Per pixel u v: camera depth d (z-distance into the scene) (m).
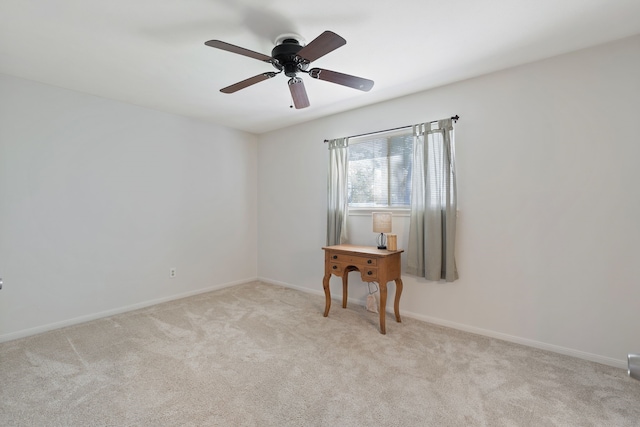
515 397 1.78
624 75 2.10
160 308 3.36
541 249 2.41
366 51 2.24
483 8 1.76
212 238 4.12
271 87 2.88
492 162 2.62
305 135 4.06
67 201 2.91
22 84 2.66
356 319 3.01
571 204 2.29
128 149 3.32
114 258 3.22
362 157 3.48
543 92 2.39
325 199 3.86
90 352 2.32
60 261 2.87
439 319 2.90
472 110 2.71
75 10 1.75
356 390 1.84
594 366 2.13
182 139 3.80
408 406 1.70
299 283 4.15
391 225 2.95
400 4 1.73
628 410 1.67
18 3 1.68
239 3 1.71
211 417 1.60
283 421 1.58
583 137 2.24
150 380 1.94
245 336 2.61
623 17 1.84
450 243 2.72
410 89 2.96
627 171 2.09
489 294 2.64
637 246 2.07
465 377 1.98
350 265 2.90
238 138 4.44
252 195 4.64
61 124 2.87
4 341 2.54
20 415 1.61
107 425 1.54
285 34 2.01
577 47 2.21
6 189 2.59
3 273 2.57
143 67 2.48
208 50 2.22
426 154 2.85
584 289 2.24
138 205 3.41
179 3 1.71
